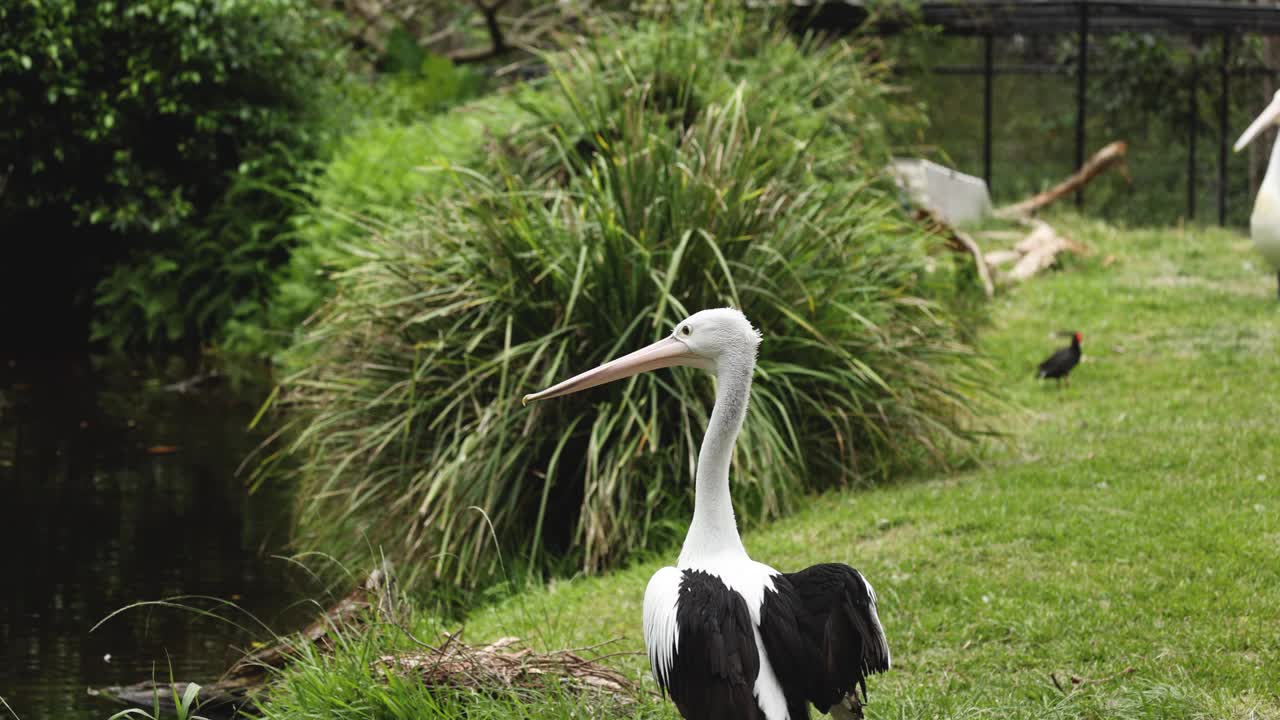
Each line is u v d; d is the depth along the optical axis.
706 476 4.85
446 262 9.18
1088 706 5.59
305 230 16.17
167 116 17.86
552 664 5.98
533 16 23.12
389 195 15.11
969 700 5.64
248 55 17.39
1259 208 12.69
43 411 13.60
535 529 8.82
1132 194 25.52
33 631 7.82
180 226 17.59
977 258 14.40
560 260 8.80
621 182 9.16
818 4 15.27
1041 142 28.95
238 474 11.25
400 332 9.18
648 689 5.91
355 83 19.94
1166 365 11.49
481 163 13.13
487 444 8.60
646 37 12.95
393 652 6.02
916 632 6.46
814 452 9.26
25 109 16.95
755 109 11.79
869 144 13.74
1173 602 6.50
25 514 10.10
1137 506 7.85
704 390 8.73
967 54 28.77
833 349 8.84
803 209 9.67
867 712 5.61
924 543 7.53
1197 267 15.26
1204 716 5.44
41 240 18.80
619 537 8.31
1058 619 6.42
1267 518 7.48
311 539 9.45
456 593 8.31
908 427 9.29
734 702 4.09
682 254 8.81
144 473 11.27
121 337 17.47
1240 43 24.64
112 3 16.42
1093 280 14.80
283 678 6.34
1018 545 7.39
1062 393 10.95
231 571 8.88
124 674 7.19
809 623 4.29
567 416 8.80
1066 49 24.80
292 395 9.83
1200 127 25.59
